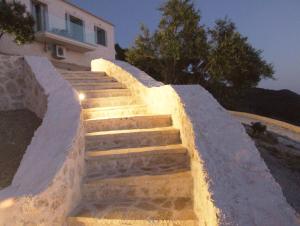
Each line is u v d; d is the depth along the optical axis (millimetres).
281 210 2566
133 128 5340
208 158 3164
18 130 6184
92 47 22844
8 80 7477
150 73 18203
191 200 3732
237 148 3318
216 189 2752
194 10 15828
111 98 6680
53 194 3092
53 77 6543
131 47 17297
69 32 20891
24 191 2992
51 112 4711
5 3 14266
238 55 15492
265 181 2879
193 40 15766
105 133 4906
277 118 28703
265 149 12195
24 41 15016
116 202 3764
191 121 3857
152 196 3869
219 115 3980
